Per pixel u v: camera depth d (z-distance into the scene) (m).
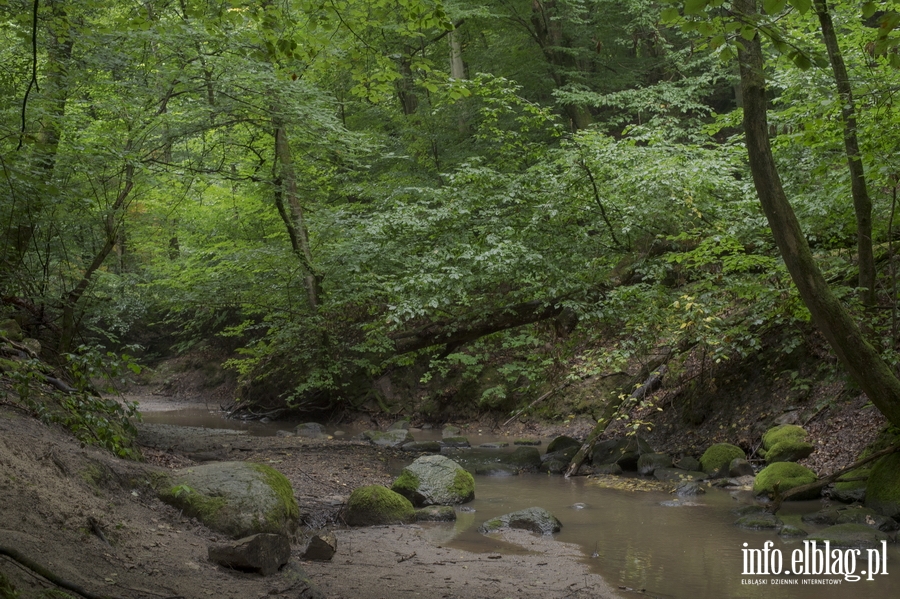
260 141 15.34
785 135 10.36
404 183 17.53
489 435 16.91
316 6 7.12
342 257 14.89
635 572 6.77
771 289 10.16
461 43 22.16
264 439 15.47
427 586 6.12
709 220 11.54
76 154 11.41
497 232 11.68
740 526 8.47
